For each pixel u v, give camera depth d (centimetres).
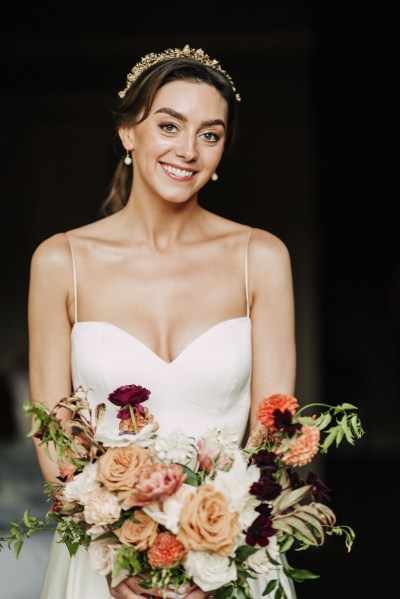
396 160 1582
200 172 380
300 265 1189
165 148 374
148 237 403
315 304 1189
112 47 1188
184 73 374
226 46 1174
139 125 380
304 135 1180
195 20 1168
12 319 1278
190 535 295
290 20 1163
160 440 315
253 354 406
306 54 1179
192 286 400
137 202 402
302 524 312
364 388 1561
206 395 389
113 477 304
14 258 1272
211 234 409
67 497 312
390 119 1546
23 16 1173
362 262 1599
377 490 1282
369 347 1591
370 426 1566
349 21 1330
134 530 305
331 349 1583
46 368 399
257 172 1184
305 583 827
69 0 1174
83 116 1231
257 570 311
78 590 376
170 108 371
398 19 1330
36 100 1216
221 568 301
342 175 1594
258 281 405
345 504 1192
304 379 1191
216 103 376
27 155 1248
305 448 308
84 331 393
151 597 330
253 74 1180
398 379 1577
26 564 570
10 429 1111
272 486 302
